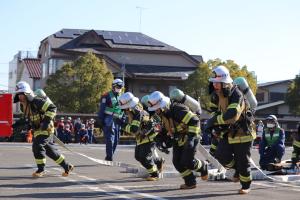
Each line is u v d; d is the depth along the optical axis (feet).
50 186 31.58
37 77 206.49
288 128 170.71
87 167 44.62
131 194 29.12
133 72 171.32
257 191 31.09
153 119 35.45
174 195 28.94
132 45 181.78
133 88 172.76
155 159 38.11
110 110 46.83
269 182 36.29
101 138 113.80
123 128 37.06
